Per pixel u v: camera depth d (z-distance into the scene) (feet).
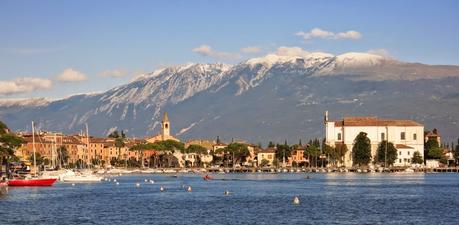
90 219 474.90
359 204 588.91
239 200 637.71
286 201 624.18
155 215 501.15
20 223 451.53
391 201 620.49
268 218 480.23
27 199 634.84
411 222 457.68
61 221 463.01
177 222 458.50
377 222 458.09
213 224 447.83
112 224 447.42
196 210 538.06
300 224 448.24
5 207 556.51
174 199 651.66
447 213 511.40
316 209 544.62
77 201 620.08
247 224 448.24
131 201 624.18
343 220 468.75
